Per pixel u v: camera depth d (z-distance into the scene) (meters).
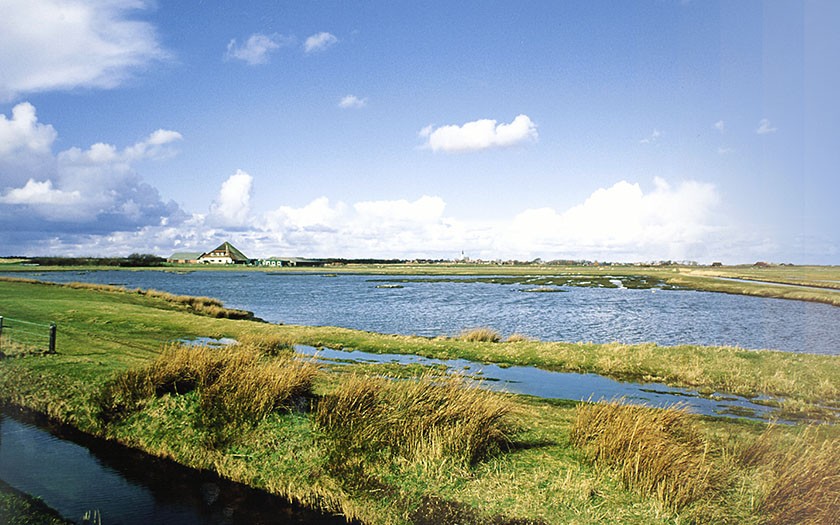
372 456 10.39
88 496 9.64
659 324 43.91
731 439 11.50
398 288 94.81
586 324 43.16
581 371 22.12
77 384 14.60
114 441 12.14
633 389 19.23
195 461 11.07
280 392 12.56
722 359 22.56
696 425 11.88
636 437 9.80
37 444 11.88
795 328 42.56
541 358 24.02
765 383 19.41
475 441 10.41
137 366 16.38
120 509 9.22
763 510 8.20
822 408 16.80
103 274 133.75
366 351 25.83
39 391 14.47
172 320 31.88
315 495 9.69
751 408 16.69
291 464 10.52
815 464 8.73
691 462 9.14
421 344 26.92
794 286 100.19
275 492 9.95
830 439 11.46
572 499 8.77
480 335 29.94
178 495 9.84
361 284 109.25
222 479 10.52
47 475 10.38
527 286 104.62
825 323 45.97
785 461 9.23
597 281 126.38
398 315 48.41
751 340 36.19
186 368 13.91
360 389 12.09
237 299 66.94
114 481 10.31
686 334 38.50
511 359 24.11
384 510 9.01
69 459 11.20
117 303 40.44
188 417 12.35
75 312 31.80
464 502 8.91
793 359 22.52
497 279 135.88
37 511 8.97
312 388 14.13
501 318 46.59
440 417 11.08
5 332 22.16
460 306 58.22
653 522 8.11
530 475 9.62
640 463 9.23
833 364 21.58
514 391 18.44
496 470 9.83
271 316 47.12
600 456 9.95
